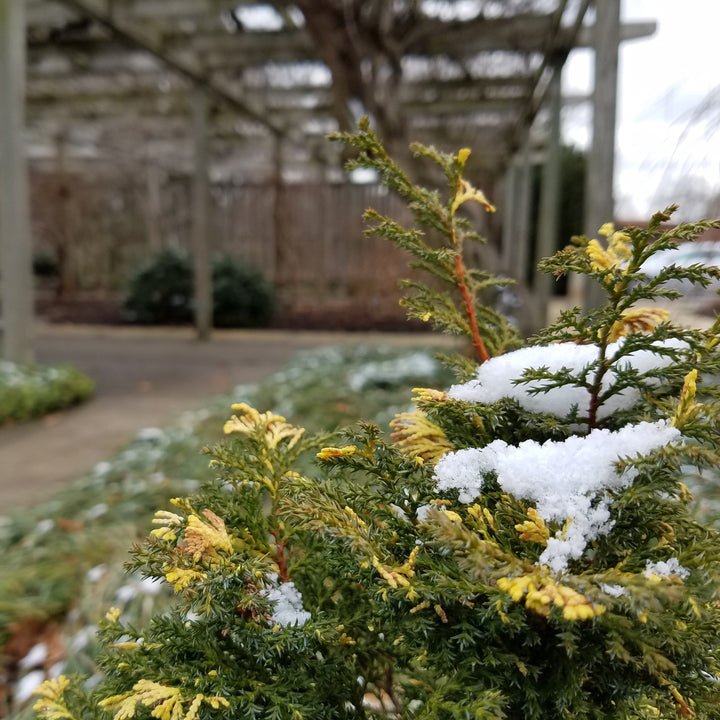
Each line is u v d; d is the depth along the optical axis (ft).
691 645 2.18
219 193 47.57
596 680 2.38
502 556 2.09
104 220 51.26
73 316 41.04
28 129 42.63
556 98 20.59
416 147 3.10
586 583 1.94
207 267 32.30
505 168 39.88
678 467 2.11
